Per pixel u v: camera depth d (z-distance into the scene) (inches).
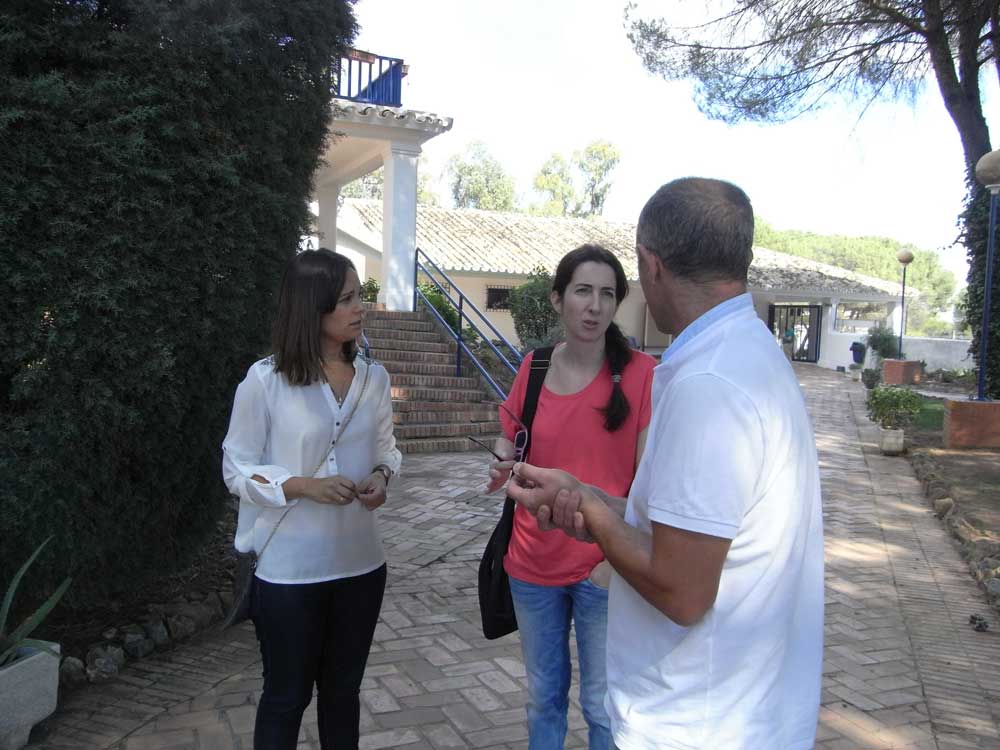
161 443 135.3
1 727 105.3
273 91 143.5
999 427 375.2
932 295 2664.9
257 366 92.4
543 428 91.7
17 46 110.3
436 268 465.1
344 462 93.9
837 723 126.3
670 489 50.6
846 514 266.1
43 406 117.3
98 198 116.8
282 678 90.1
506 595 96.5
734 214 54.4
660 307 58.8
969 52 432.1
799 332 1125.1
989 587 184.9
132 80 122.8
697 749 52.5
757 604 51.6
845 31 421.4
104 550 130.6
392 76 486.6
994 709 132.2
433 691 133.6
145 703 125.5
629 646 57.5
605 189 2066.9
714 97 465.7
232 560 184.7
